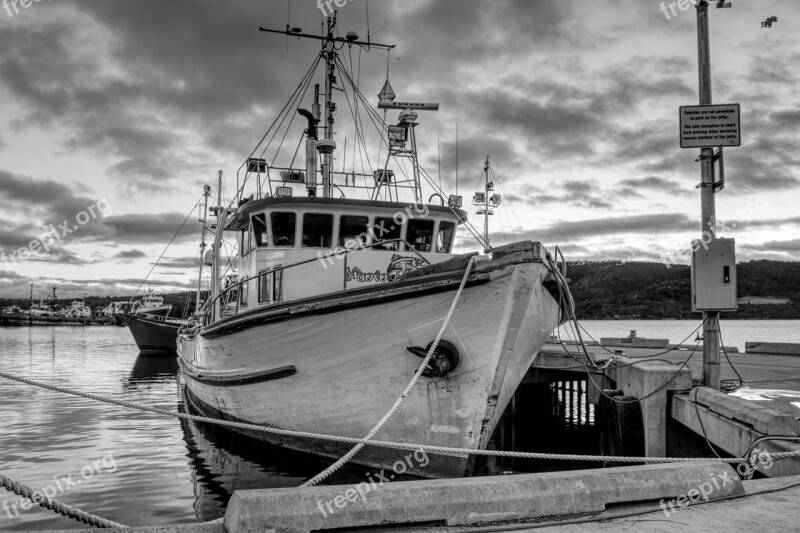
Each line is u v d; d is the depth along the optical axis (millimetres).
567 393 23469
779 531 3736
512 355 7590
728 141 8367
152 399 20312
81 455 11047
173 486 8836
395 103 12375
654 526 3830
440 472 7879
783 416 5852
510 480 4188
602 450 10828
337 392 8438
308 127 11945
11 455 11039
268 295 9719
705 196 8547
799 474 5160
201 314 16641
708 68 8562
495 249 7082
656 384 8797
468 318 7348
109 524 4125
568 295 8922
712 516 4016
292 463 9359
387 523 3838
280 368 8773
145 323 44562
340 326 8023
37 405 17750
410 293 7430
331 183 11969
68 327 172125
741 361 15039
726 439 6742
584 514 4098
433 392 7746
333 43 12625
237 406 10312
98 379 27266
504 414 15578
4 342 69188
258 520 3637
